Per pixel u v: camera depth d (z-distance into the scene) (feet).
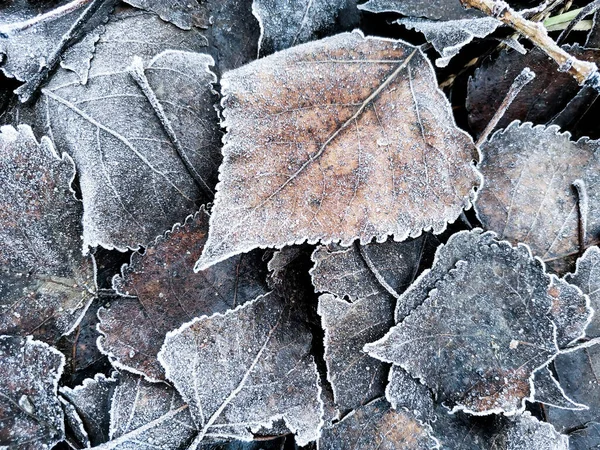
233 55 1.34
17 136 1.29
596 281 1.33
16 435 1.28
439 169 1.28
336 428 1.30
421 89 1.28
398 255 1.32
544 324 1.29
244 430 1.28
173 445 1.28
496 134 1.35
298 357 1.30
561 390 1.30
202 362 1.28
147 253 1.31
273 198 1.23
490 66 1.36
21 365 1.29
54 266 1.31
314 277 1.30
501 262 1.31
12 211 1.30
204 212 1.31
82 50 1.32
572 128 1.38
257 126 1.24
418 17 1.31
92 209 1.30
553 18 1.37
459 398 1.29
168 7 1.34
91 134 1.31
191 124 1.32
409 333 1.29
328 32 1.33
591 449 1.33
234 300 1.31
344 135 1.25
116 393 1.29
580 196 1.34
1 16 1.31
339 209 1.25
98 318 1.32
